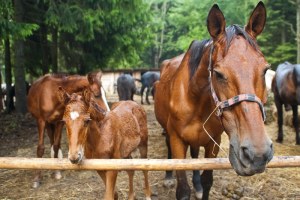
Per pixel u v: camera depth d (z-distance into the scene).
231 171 4.89
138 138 3.73
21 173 5.16
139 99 18.78
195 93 2.78
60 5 9.43
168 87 3.37
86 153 3.08
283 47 20.73
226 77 2.02
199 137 2.96
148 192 4.04
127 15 10.69
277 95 6.86
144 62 40.25
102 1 10.16
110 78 24.62
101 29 10.95
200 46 2.85
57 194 4.30
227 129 2.07
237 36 2.13
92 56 12.17
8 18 7.46
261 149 1.80
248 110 1.91
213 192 4.17
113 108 3.81
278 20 21.02
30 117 9.63
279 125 6.91
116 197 3.26
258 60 2.04
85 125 2.53
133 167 2.32
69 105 2.55
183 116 2.92
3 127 8.53
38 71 12.55
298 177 4.70
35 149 6.64
